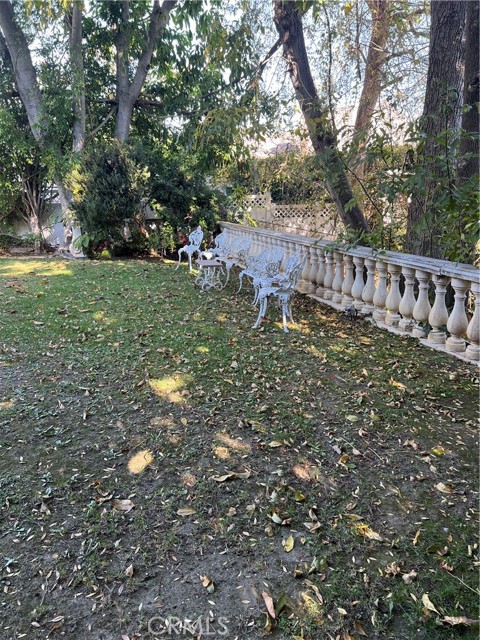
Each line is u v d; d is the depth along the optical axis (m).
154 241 10.52
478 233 3.95
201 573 1.82
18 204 12.08
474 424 2.96
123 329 4.92
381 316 5.25
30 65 10.13
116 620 1.61
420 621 1.61
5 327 4.88
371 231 6.29
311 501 2.24
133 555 1.90
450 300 5.32
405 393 3.40
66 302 6.02
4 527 2.04
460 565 1.84
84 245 9.99
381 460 2.57
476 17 4.61
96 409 3.15
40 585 1.75
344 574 1.80
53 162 10.20
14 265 9.04
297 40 6.96
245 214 11.93
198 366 3.91
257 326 5.11
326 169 5.62
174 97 12.33
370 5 7.74
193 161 11.09
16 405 3.18
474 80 4.73
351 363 4.01
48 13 9.44
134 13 11.11
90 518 2.11
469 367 3.88
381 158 5.21
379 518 2.12
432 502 2.22
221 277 8.31
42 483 2.35
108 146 9.88
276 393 3.41
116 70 11.65
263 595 1.71
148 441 2.76
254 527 2.07
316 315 5.69
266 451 2.66
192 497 2.26
